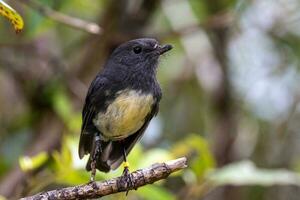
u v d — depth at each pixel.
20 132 12.81
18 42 12.51
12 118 13.16
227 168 9.31
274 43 13.96
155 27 14.09
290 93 13.84
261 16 13.77
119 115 8.90
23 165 8.19
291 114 13.70
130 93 8.95
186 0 13.65
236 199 12.87
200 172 9.10
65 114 10.79
